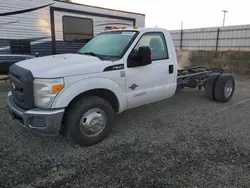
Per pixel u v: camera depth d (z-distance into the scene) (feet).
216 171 8.61
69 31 26.25
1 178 8.05
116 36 13.16
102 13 28.71
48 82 8.98
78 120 9.98
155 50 13.30
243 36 41.75
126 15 31.32
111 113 11.16
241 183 7.90
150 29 13.10
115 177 8.21
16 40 22.59
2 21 21.40
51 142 10.93
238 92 22.88
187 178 8.16
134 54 11.93
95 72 10.26
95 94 11.10
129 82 11.76
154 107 16.99
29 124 9.25
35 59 11.32
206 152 10.05
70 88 9.47
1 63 21.68
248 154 9.89
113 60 11.25
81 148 10.37
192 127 12.98
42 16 23.86
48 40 24.80
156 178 8.16
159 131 12.38
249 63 36.94
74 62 10.34
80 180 8.03
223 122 13.84
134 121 13.92
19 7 22.13
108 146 10.59
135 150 10.21
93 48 13.42
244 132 12.30
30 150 10.12
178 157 9.62
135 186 7.71
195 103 18.28
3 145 10.52
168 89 14.20
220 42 45.55
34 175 8.27
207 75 20.83
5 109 15.79
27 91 9.17
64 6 25.22
